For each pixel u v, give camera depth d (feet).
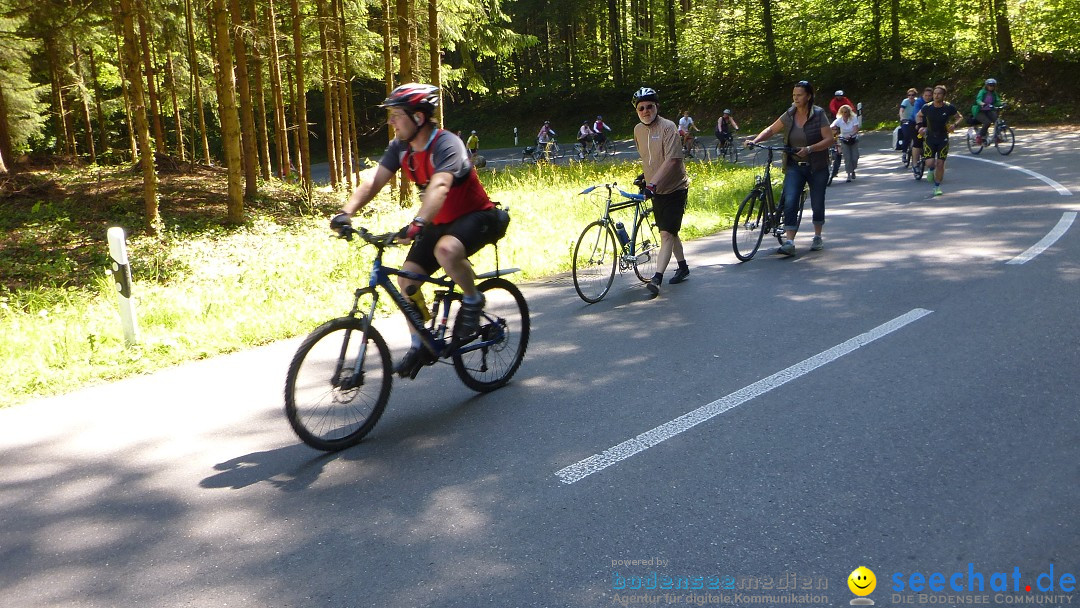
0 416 16.62
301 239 42.27
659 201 24.62
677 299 23.75
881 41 122.31
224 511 11.94
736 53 144.36
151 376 19.07
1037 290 21.48
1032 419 13.53
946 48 115.85
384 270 14.85
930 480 11.70
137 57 46.06
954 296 21.57
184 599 9.74
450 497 12.06
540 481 12.41
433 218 14.38
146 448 14.52
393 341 20.98
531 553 10.39
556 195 55.11
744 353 18.02
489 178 76.07
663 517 11.10
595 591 9.50
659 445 13.44
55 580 10.27
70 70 91.97
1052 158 57.16
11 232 47.14
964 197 40.60
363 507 11.89
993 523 10.50
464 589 9.68
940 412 14.05
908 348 17.56
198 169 82.38
